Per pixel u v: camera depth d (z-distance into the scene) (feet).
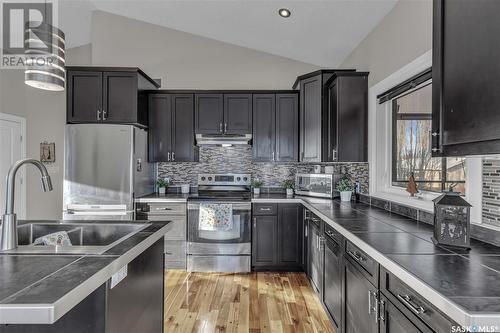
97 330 3.59
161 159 13.17
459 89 4.11
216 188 14.06
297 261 11.93
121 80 11.67
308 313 8.55
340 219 7.37
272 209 11.98
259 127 13.21
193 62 14.55
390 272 4.33
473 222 5.36
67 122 11.56
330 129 11.35
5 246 4.12
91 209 11.29
